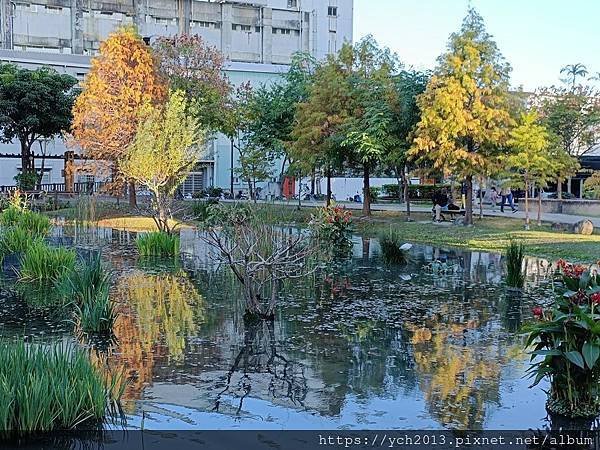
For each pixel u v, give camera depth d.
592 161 33.59
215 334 7.74
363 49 26.02
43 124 32.28
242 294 10.17
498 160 21.36
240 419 5.20
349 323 8.38
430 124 21.08
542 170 20.80
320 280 11.70
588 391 5.25
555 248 15.84
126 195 30.44
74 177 36.38
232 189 38.88
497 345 7.37
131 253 15.10
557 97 31.17
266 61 55.38
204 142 24.56
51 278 11.03
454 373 6.35
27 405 4.77
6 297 9.72
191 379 6.11
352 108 24.59
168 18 52.53
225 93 29.23
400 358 6.83
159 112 22.53
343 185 43.88
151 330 7.89
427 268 13.30
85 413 5.08
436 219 24.02
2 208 21.11
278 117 30.00
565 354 5.05
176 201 24.09
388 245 14.30
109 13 51.06
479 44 21.02
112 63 24.52
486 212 27.84
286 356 6.88
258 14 54.88
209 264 13.47
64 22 49.97
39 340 7.32
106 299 8.41
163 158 18.47
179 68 27.94
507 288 11.01
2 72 32.38
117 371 6.27
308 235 13.98
